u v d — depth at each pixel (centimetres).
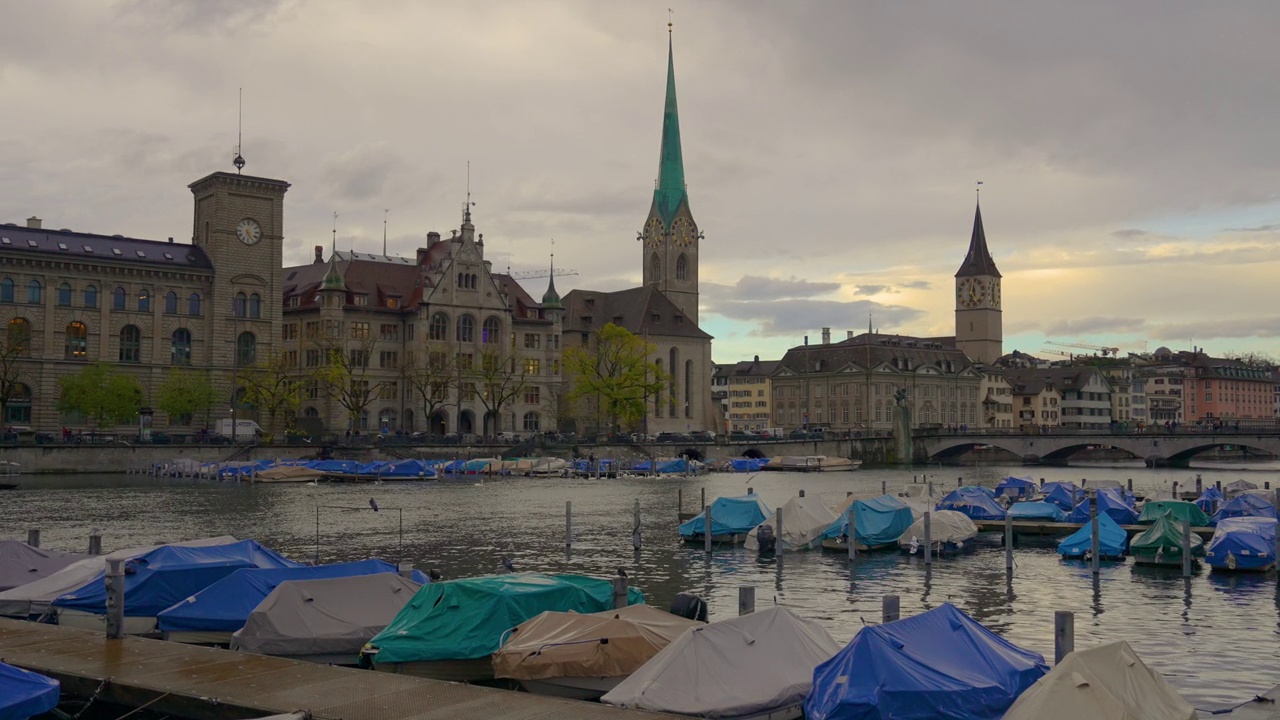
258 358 15862
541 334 19388
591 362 18250
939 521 6372
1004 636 4006
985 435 19725
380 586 3400
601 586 3394
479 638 3073
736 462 16675
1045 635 4031
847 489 12000
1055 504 7781
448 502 9719
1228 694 3234
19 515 7981
